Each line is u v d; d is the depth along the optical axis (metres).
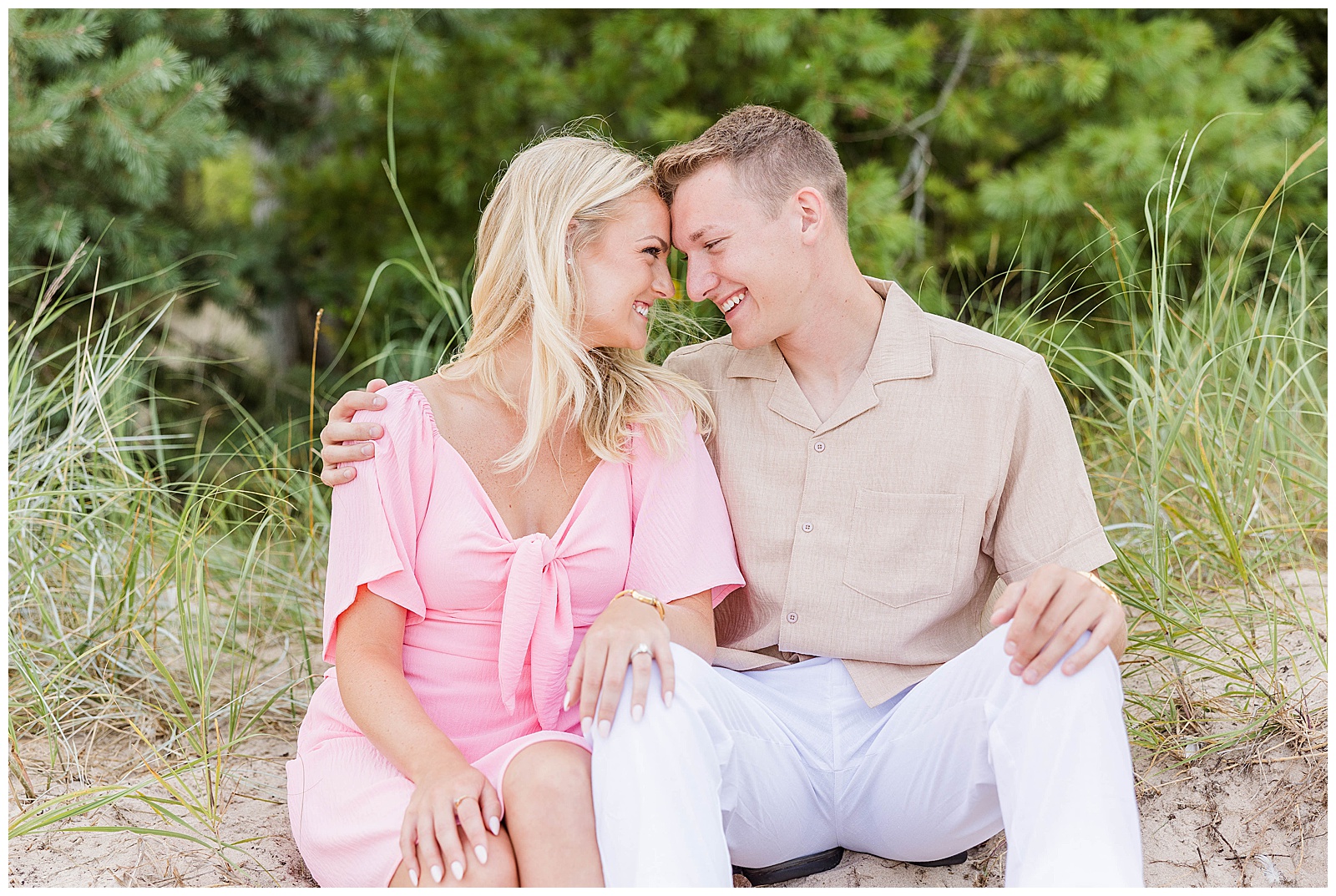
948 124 4.36
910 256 4.27
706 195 1.72
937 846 1.70
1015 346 1.76
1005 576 1.78
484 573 1.63
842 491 1.76
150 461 3.67
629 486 1.74
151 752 2.14
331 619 1.60
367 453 1.61
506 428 1.74
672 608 1.66
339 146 4.85
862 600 1.74
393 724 1.48
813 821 1.71
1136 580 2.27
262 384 4.30
